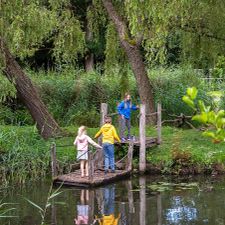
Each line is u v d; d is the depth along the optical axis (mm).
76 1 26188
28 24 16141
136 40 18500
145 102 18875
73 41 18672
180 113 21078
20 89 16672
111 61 19859
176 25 17016
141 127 14414
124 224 9305
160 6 14406
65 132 17328
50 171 14414
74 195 11875
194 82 20484
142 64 18844
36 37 16547
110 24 19531
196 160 14438
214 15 16734
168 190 12289
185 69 19891
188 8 14922
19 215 10117
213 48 18188
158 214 10008
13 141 14969
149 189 12453
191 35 18125
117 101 21641
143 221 9477
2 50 15125
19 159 14055
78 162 14758
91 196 11742
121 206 10750
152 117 18922
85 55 28656
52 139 16188
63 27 18453
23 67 25953
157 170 14469
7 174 13797
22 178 13594
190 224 9156
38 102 16984
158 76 22359
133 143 14578
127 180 13648
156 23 14586
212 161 14406
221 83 20359
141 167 14336
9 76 16156
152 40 14953
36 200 11422
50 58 27516
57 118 21219
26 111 20875
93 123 20609
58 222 9516
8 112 19984
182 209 10391
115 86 22469
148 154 15109
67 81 22578
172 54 25859
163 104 21141
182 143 15789
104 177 13234
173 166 14469
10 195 12016
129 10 14891
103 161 14594
